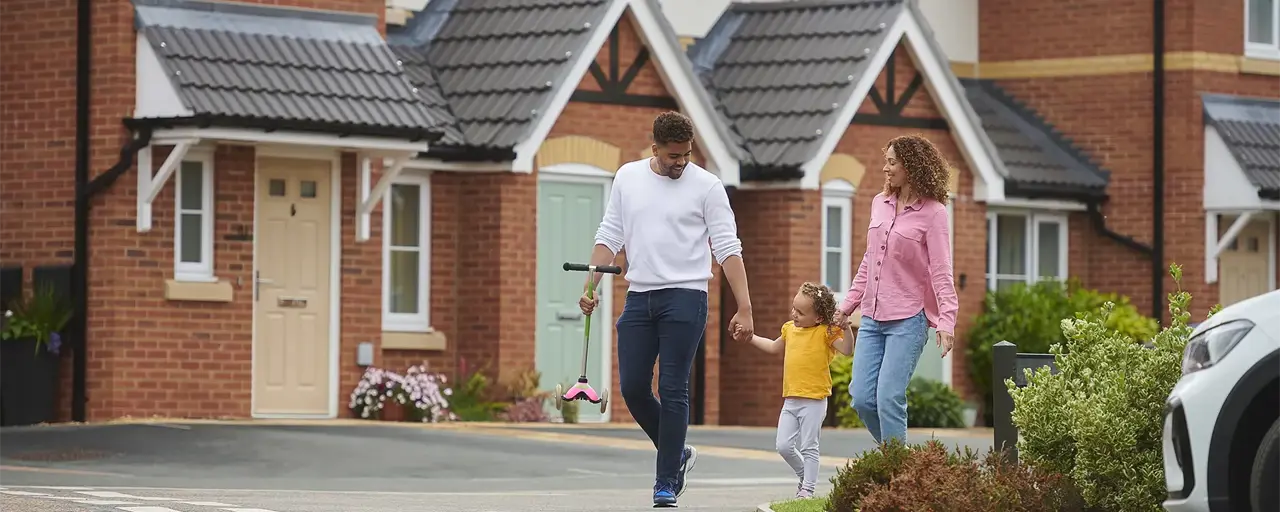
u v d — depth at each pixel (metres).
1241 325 16.22
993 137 47.78
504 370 38.19
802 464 23.36
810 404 23.19
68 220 34.56
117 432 31.44
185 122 33.44
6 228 35.41
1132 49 48.19
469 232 38.72
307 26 36.03
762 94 42.81
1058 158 48.56
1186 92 47.50
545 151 38.81
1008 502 18.12
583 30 38.78
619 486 26.52
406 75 37.16
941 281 20.53
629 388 21.03
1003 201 45.56
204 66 34.16
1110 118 48.50
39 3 34.97
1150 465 18.86
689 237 20.78
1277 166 47.56
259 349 35.81
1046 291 46.22
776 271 41.97
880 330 20.81
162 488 24.11
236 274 35.34
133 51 34.25
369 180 36.97
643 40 40.03
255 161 35.53
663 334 20.80
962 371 44.97
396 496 23.53
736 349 42.66
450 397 37.72
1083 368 20.12
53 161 34.78
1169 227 47.69
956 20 50.19
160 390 34.59
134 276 34.38
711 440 34.50
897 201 20.84
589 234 39.62
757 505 23.23
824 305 23.19
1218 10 47.97
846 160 42.56
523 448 31.05
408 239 38.66
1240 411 16.05
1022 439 19.94
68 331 34.34
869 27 42.59
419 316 38.69
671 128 20.59
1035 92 49.66
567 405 38.66
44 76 34.88
